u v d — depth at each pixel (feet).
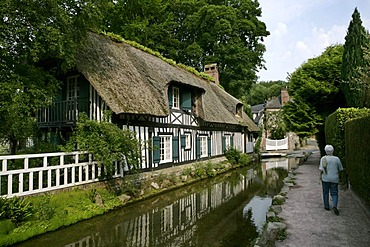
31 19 21.38
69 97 39.63
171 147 46.03
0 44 19.53
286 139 113.39
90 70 32.91
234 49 95.14
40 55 29.71
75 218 23.36
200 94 52.95
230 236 20.61
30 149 34.73
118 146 29.17
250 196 34.68
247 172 56.95
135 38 84.99
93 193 27.09
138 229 22.39
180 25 106.93
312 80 54.95
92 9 25.40
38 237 20.13
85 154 29.45
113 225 23.40
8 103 21.98
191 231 21.88
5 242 17.94
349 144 26.45
